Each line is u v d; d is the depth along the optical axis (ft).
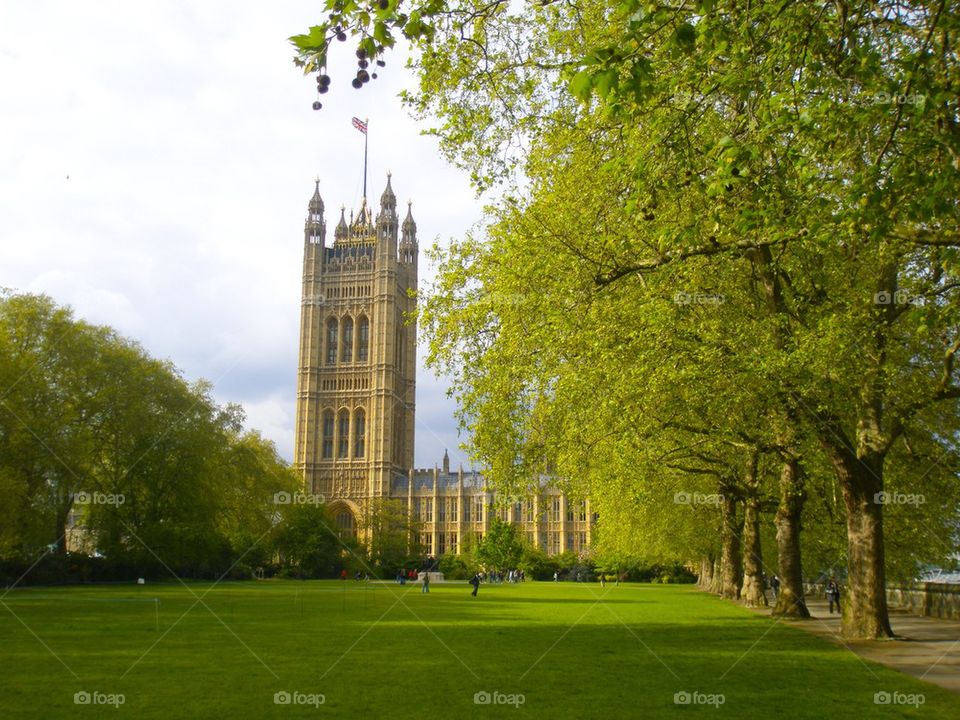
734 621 121.29
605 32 69.56
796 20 48.70
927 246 74.33
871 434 88.43
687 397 81.30
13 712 46.03
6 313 196.65
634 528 174.29
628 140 66.03
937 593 131.85
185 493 236.22
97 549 237.66
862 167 55.67
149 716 45.19
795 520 126.31
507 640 89.45
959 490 118.32
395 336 631.15
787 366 73.51
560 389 89.20
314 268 623.36
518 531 465.88
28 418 172.55
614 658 73.82
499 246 91.86
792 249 67.72
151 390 232.94
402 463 649.20
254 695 52.11
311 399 608.19
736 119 59.98
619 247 73.36
